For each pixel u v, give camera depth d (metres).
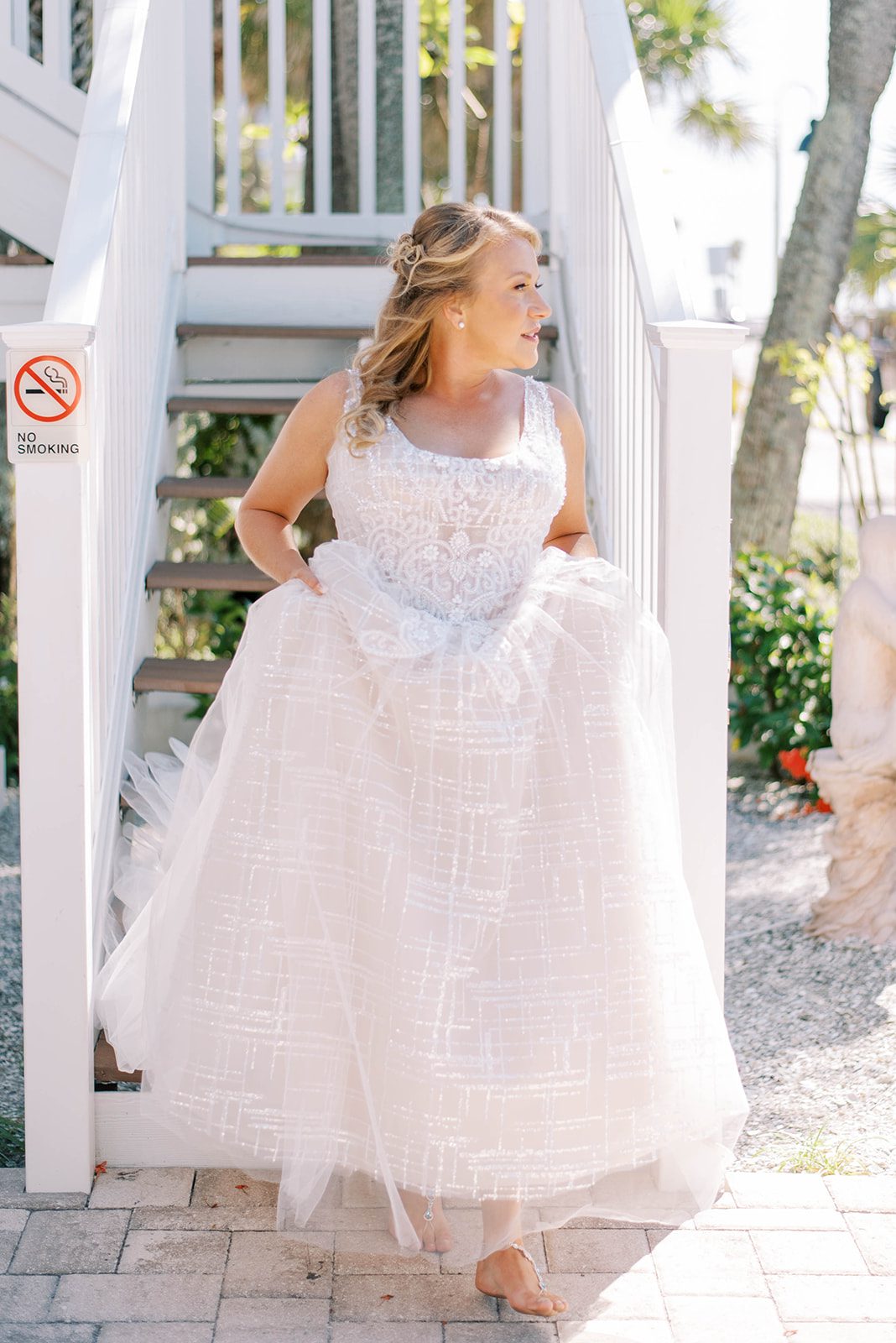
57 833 2.81
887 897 4.37
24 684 2.78
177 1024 2.63
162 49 4.64
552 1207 2.71
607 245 3.94
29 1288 2.57
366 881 2.49
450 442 2.60
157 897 2.76
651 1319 2.52
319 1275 2.63
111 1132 2.97
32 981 2.83
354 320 5.13
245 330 4.88
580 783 2.55
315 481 2.78
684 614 2.90
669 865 2.61
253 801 2.59
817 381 7.05
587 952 2.51
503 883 2.48
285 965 2.57
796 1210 2.88
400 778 2.53
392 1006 2.45
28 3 5.13
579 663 2.60
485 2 9.02
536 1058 2.45
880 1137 3.25
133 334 3.94
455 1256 2.68
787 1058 3.67
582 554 2.84
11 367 2.73
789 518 7.96
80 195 3.49
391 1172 2.47
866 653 4.29
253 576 4.16
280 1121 2.58
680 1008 2.59
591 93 4.26
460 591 2.58
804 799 5.86
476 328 2.55
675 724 2.93
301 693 2.55
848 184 7.73
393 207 6.95
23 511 2.76
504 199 5.75
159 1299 2.55
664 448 2.90
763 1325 2.50
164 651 7.34
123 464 3.73
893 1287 2.62
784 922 4.53
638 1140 2.55
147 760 3.61
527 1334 2.48
